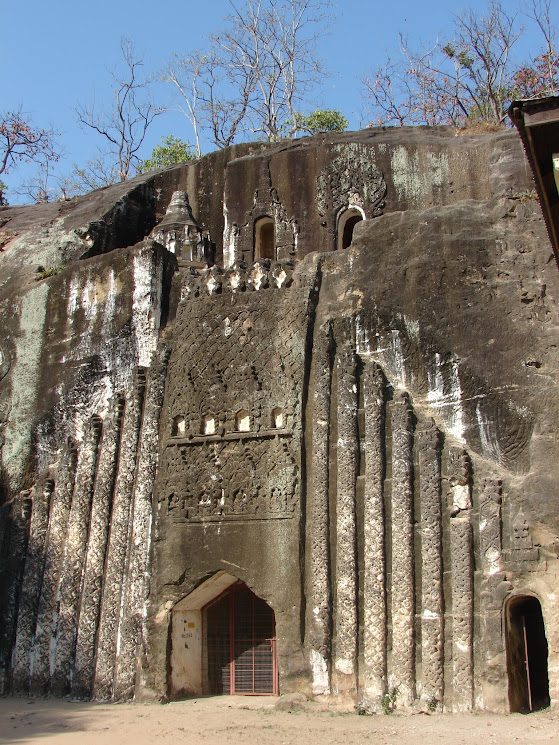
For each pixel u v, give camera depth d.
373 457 13.20
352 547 12.95
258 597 14.33
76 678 14.40
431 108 29.09
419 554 12.53
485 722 10.88
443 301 13.69
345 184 17.88
